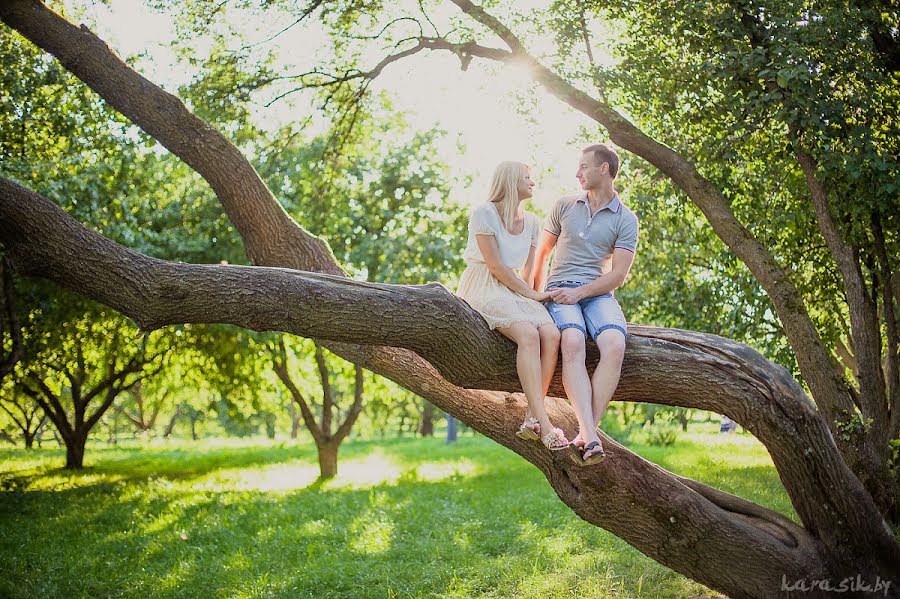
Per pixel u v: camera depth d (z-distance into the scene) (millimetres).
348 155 11219
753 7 7637
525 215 4934
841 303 11367
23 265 4324
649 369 4844
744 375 4883
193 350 20953
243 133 9742
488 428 5676
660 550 5488
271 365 20234
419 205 18391
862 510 5270
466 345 4559
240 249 17453
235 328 19031
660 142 8914
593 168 4883
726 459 17406
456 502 12922
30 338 16078
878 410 8172
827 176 7777
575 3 8414
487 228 4676
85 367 22062
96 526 11508
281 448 32938
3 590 7793
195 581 8141
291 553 9328
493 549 9164
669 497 5371
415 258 18328
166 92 6180
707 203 7930
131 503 13961
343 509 12484
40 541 10305
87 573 8531
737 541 5324
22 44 9703
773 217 9453
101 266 4277
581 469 5422
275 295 4352
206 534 10617
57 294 16141
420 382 5773
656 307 12391
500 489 14195
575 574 7633
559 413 5562
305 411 18844
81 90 10375
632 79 8289
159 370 21609
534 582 7453
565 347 4535
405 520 11219
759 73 7418
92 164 14219
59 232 4250
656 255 12102
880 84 7934
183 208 17922
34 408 30312
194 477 19359
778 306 7762
